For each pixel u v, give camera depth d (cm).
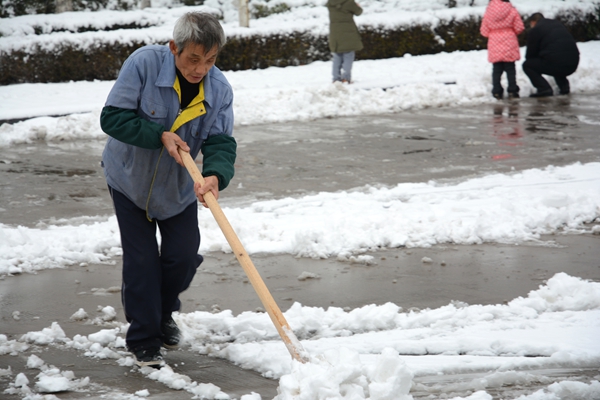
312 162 1973
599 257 1168
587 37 4694
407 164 1936
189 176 749
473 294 1002
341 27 3216
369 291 1018
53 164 1986
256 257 1177
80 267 1123
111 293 1009
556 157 1989
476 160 1973
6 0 4372
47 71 3609
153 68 697
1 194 1623
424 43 4328
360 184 1716
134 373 738
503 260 1156
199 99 714
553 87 3391
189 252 766
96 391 693
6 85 3522
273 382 717
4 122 2509
